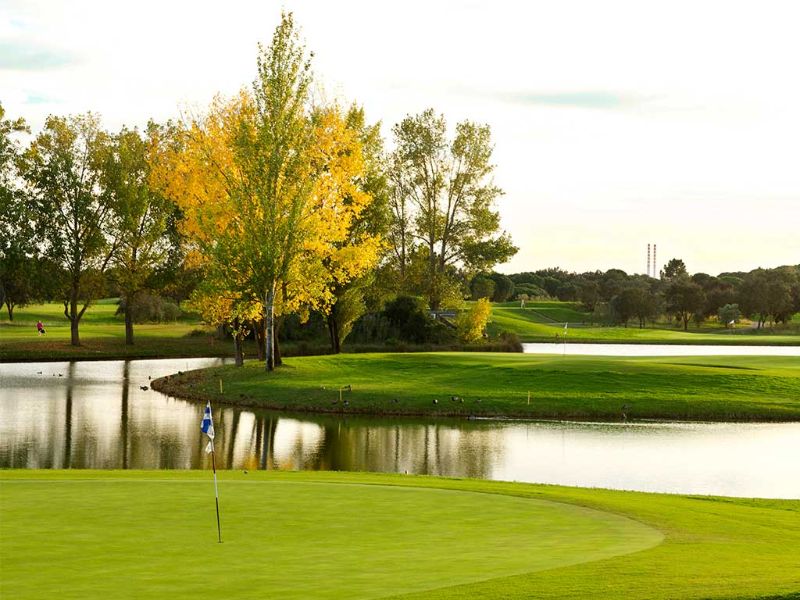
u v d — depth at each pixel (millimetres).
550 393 42281
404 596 9328
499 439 33188
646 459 28953
